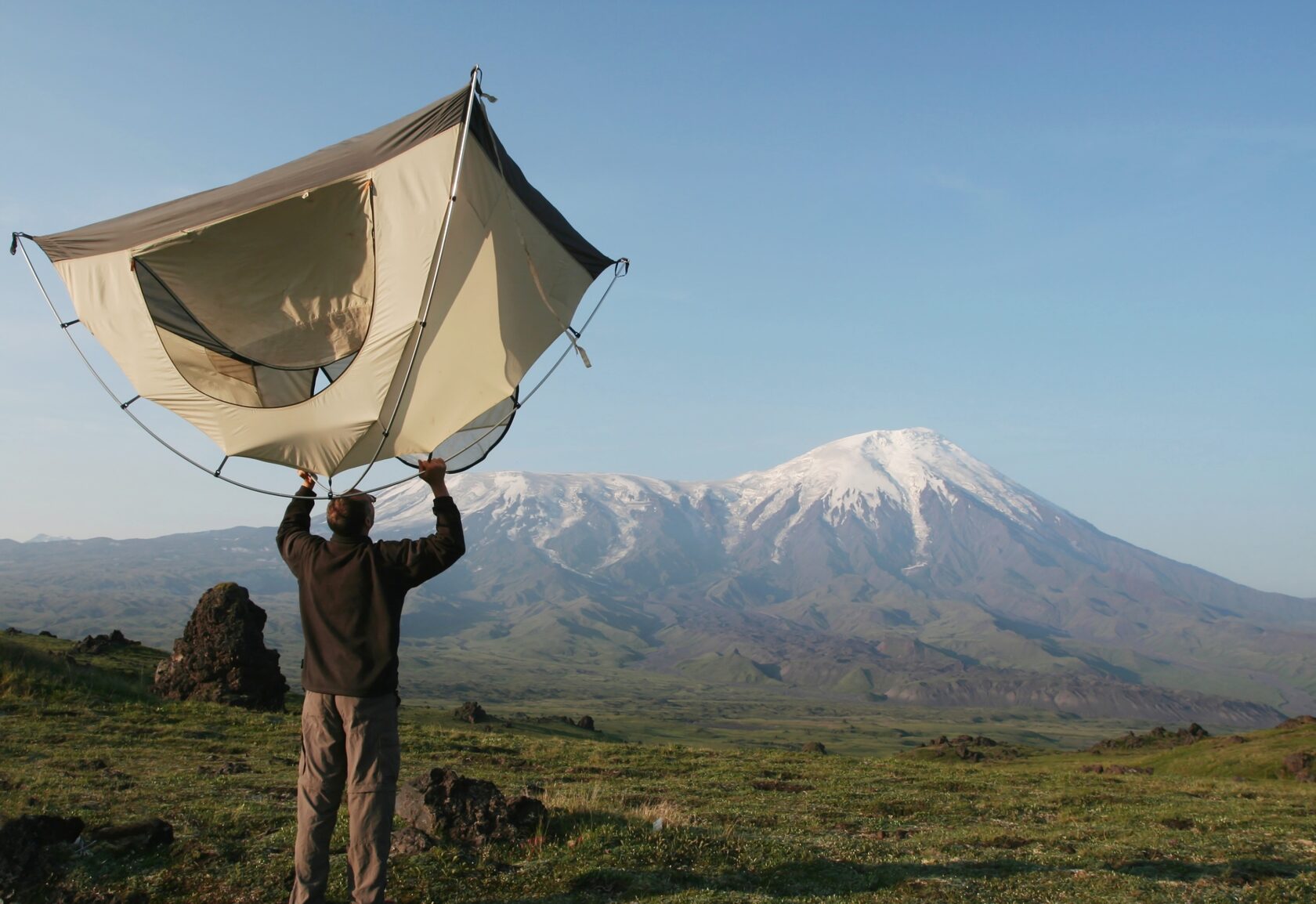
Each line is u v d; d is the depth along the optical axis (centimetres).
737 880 977
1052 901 948
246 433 860
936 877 1020
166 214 888
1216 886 1057
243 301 872
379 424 873
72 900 827
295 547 766
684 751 3709
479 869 942
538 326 1004
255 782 1792
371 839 713
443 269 879
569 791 1897
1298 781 3500
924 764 3834
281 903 820
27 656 3219
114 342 875
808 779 2884
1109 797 2534
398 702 746
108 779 1670
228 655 3553
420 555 735
